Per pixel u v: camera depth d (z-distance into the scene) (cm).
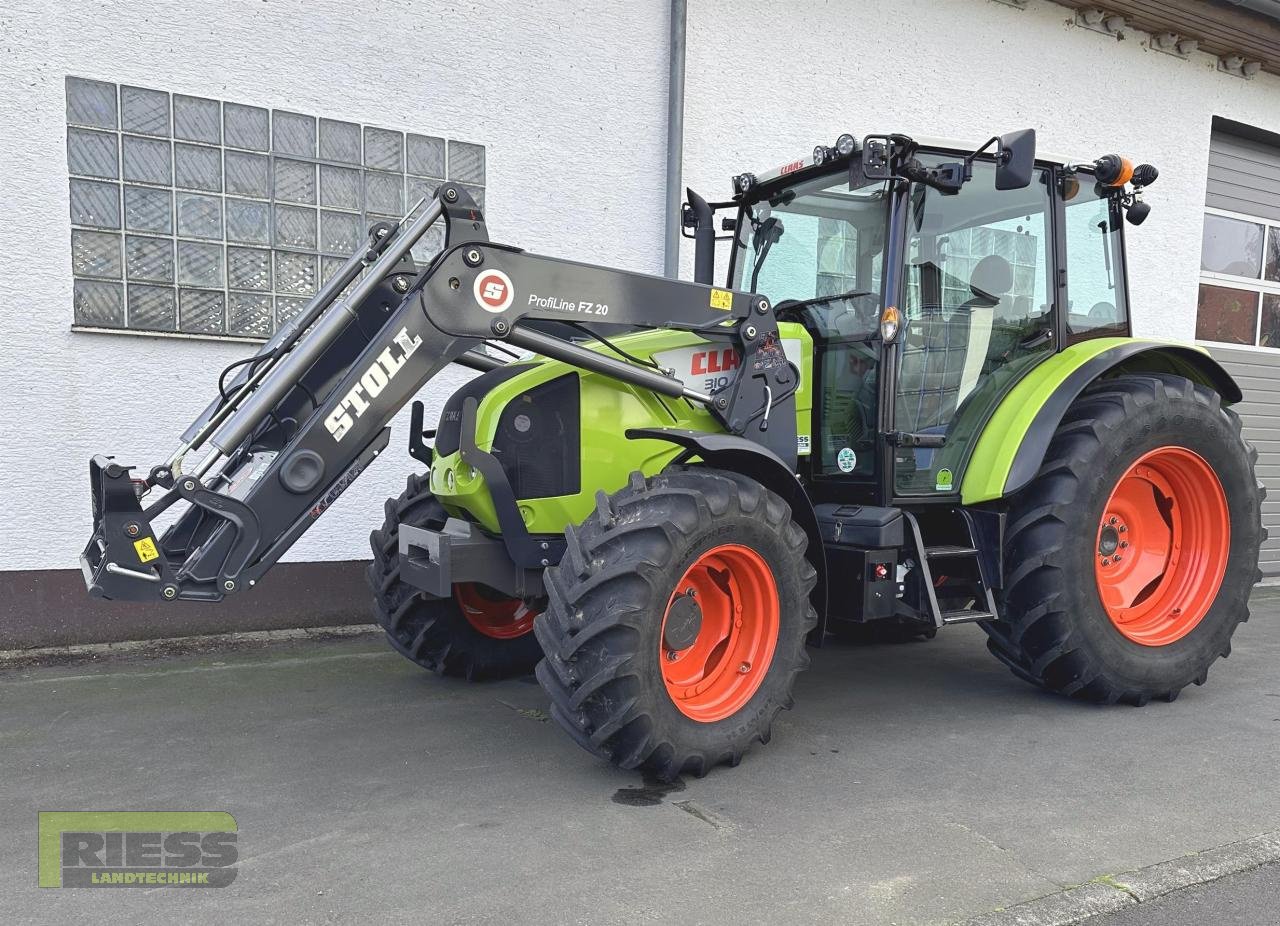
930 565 372
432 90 504
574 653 277
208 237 461
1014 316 385
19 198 420
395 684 406
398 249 301
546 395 328
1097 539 365
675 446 339
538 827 264
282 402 324
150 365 450
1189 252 772
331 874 237
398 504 396
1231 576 397
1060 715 372
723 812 275
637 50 555
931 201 357
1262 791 295
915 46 648
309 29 472
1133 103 739
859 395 360
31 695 384
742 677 313
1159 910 225
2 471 427
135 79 438
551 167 538
